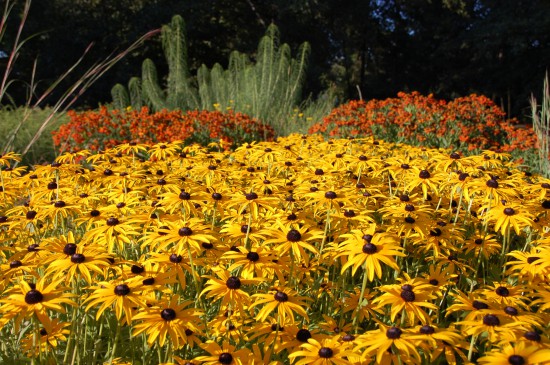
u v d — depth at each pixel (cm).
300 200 388
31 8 2308
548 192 381
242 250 276
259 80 1428
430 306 238
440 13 3212
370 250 260
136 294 241
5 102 2397
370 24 2986
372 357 229
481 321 223
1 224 330
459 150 883
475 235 364
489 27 2589
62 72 2412
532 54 2689
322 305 328
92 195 395
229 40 2886
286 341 243
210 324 262
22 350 272
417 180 388
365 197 394
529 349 192
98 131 892
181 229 279
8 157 437
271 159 499
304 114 1370
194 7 2447
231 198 350
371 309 289
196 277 269
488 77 2892
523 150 859
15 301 226
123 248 320
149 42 2477
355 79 3550
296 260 290
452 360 231
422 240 331
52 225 388
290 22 2684
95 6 2455
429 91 3322
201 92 1441
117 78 2417
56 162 464
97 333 299
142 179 417
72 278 251
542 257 272
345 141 595
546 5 2497
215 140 916
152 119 897
